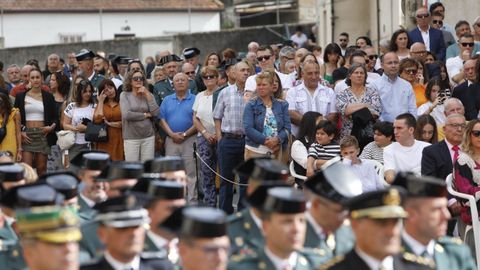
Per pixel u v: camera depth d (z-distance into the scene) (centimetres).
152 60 3622
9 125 2277
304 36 4356
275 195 972
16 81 2977
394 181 1080
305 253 1062
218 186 2183
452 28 2820
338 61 2534
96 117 2241
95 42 5503
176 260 1105
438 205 1058
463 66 2144
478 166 1581
